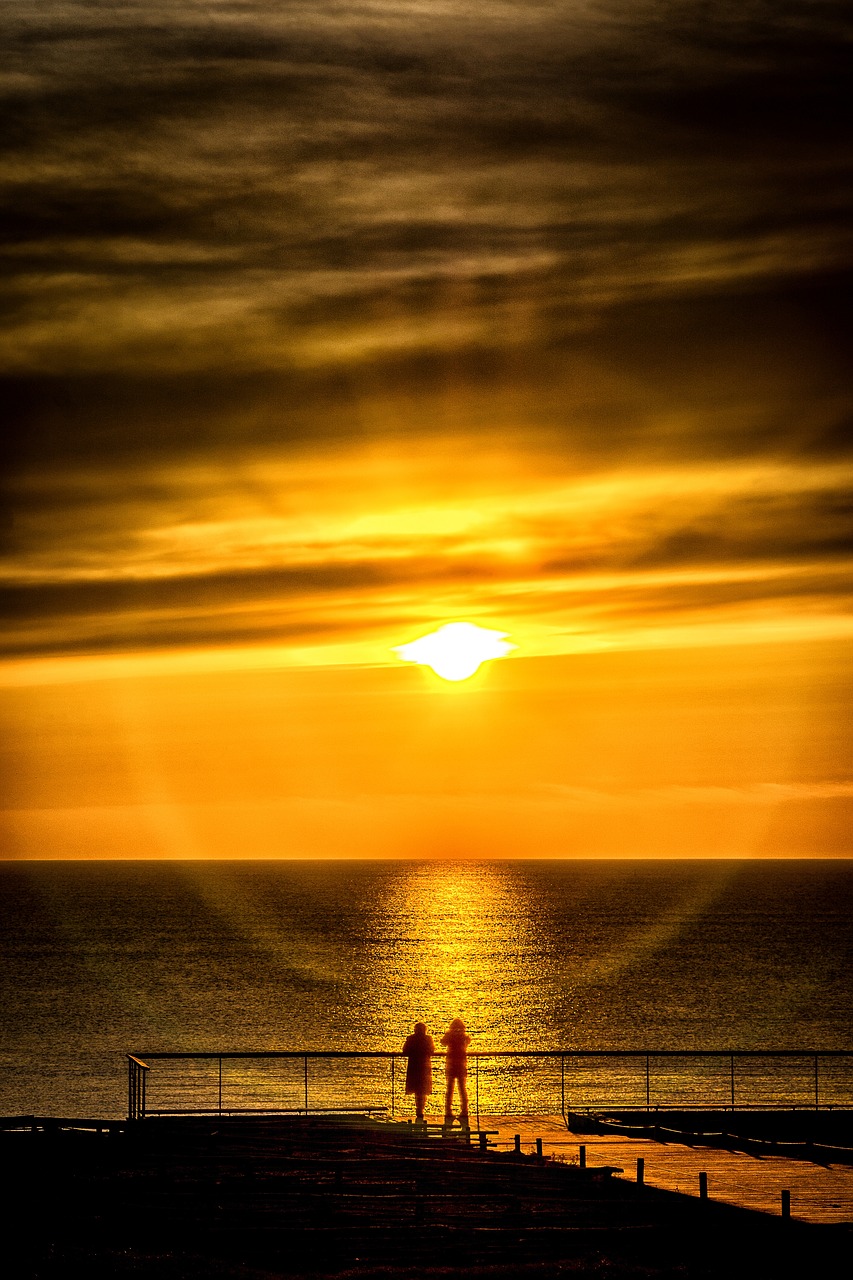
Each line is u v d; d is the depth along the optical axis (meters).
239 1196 25.94
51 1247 21.91
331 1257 21.91
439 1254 22.08
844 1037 144.88
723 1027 153.12
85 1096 108.75
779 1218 22.72
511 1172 28.30
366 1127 35.75
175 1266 20.80
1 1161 29.67
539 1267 21.08
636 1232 23.31
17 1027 155.88
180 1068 123.62
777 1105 79.81
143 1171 28.56
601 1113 39.50
